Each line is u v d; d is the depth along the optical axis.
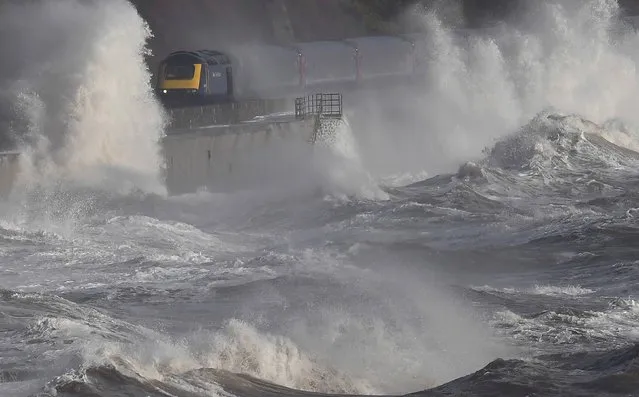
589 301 94.88
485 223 135.88
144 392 58.97
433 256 117.25
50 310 81.25
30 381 61.22
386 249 120.19
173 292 95.06
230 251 123.81
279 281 98.31
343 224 139.75
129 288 97.00
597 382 62.12
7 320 76.81
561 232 126.19
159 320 83.38
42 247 116.94
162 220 139.75
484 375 64.06
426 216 141.38
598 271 110.50
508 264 115.00
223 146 168.62
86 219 135.00
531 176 174.38
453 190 155.38
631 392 60.94
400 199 156.50
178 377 61.94
